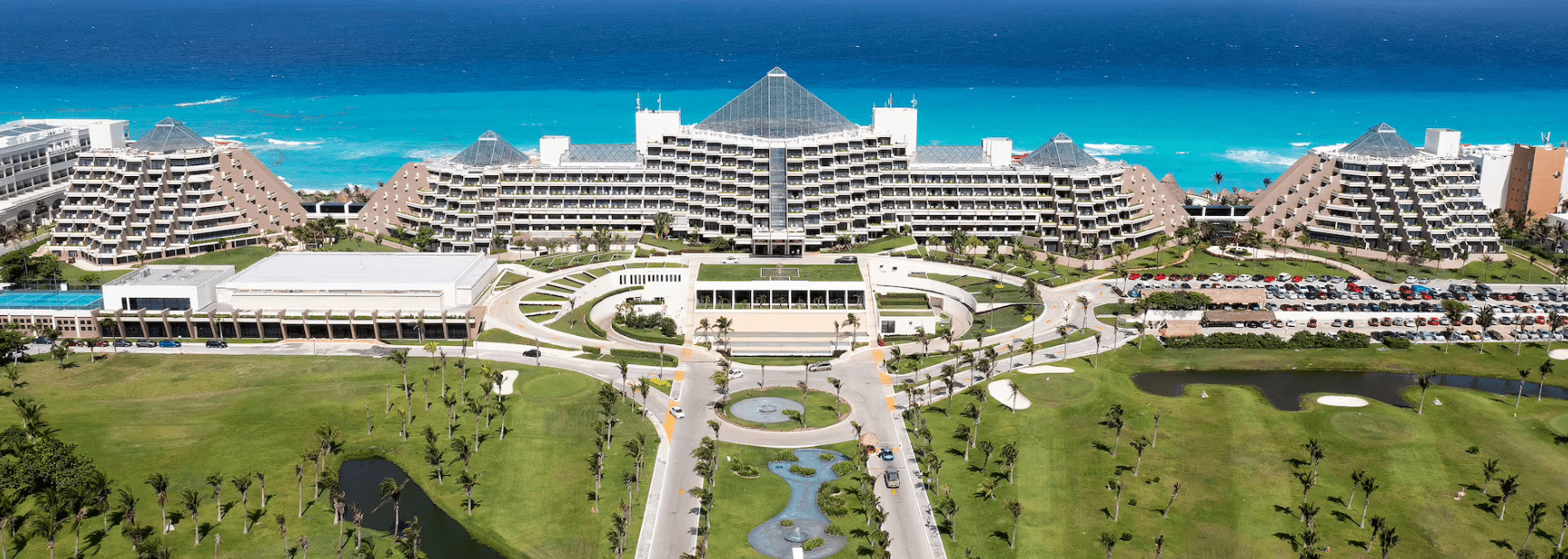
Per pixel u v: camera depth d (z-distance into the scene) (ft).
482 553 654.94
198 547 648.79
